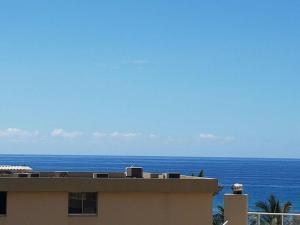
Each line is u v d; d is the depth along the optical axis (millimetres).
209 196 31484
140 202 30984
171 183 31062
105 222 30672
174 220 31188
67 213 30453
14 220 30109
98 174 34906
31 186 30109
